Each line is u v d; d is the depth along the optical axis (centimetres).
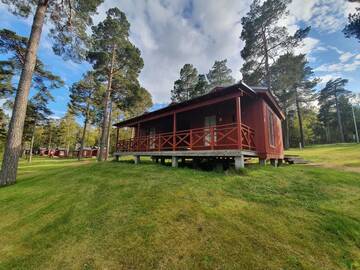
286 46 1691
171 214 362
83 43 1064
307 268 226
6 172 760
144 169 771
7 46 1220
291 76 1767
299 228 299
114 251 282
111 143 3628
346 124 3694
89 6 990
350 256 242
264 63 1812
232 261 243
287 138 2428
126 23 1622
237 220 328
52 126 4038
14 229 389
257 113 817
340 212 341
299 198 406
